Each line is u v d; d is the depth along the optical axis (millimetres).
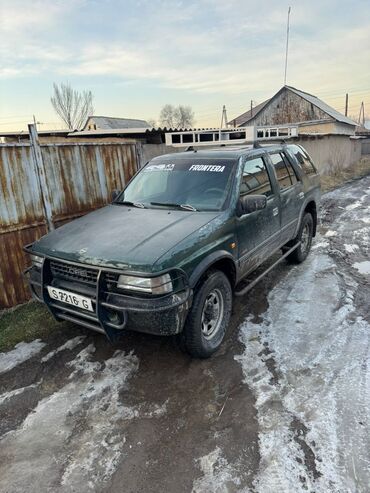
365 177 18266
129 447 2428
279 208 4520
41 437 2545
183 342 3146
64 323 4109
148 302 2701
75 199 5367
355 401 2709
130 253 2814
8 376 3232
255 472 2191
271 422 2557
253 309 4219
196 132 6176
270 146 4945
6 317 4359
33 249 3369
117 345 3637
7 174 4453
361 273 5234
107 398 2900
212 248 3152
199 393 2902
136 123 29484
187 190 3875
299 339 3557
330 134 18750
